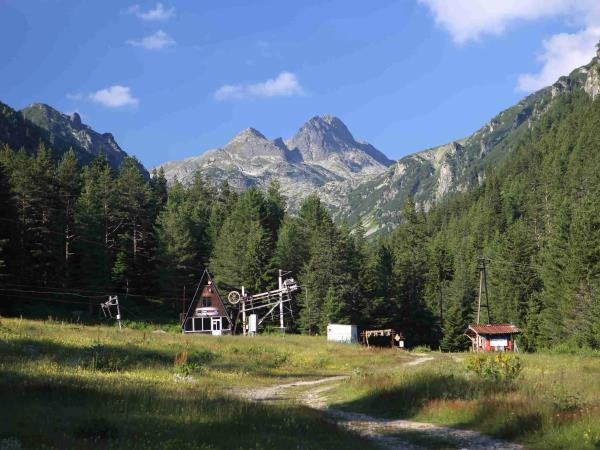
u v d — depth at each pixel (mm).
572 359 52312
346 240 106688
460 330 98500
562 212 103000
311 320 96250
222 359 50375
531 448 18891
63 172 103375
